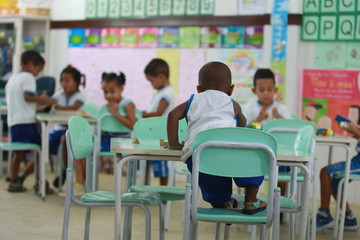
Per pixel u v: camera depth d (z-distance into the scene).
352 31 7.85
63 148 7.39
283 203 3.92
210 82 3.80
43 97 7.45
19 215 6.11
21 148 7.11
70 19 9.99
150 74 7.30
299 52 8.15
